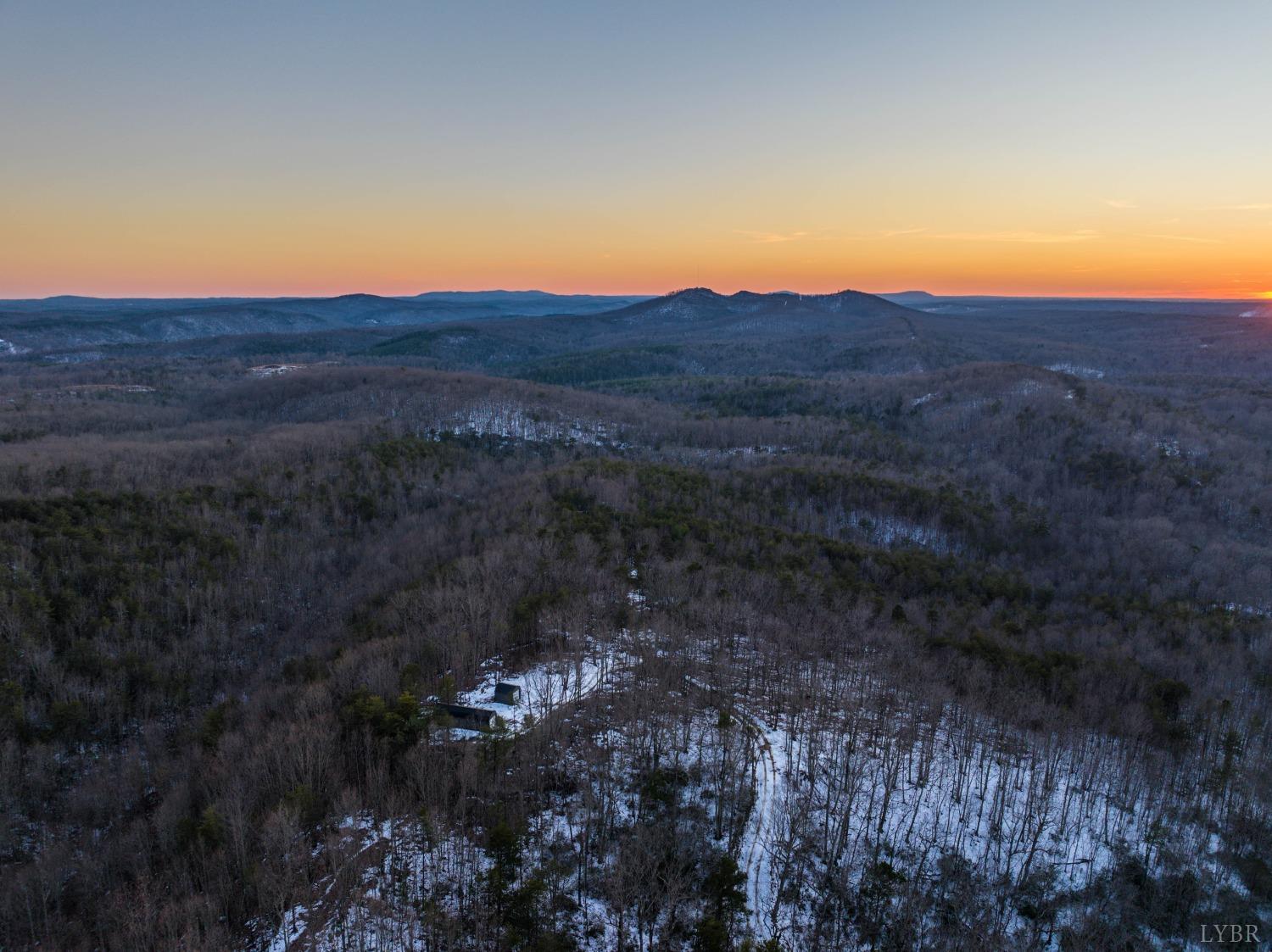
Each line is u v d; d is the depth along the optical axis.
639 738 68.00
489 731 64.00
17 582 89.31
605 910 52.53
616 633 86.25
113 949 47.69
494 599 86.88
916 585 111.06
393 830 55.53
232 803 54.94
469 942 48.56
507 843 51.31
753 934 52.50
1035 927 56.75
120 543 106.06
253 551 114.31
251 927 49.16
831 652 85.69
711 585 96.44
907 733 73.31
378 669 70.94
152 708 80.81
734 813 61.44
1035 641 92.19
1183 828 64.50
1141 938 56.38
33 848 60.34
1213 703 78.19
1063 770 70.75
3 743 68.56
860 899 56.78
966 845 62.66
